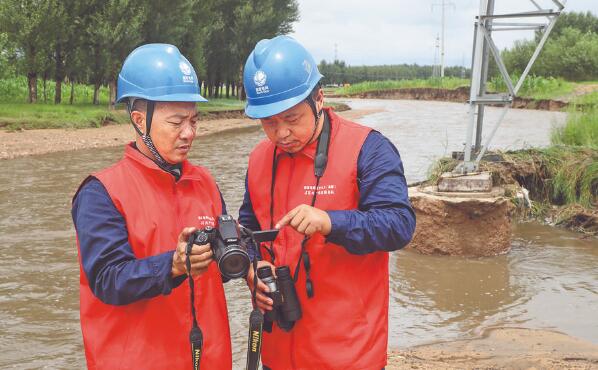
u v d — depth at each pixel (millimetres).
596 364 3930
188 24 36438
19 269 6102
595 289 5684
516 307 5211
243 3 46938
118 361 1985
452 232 6812
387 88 74438
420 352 4188
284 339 2268
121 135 20281
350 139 2201
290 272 2193
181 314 2049
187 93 2010
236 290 5539
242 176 12102
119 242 1917
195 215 2100
